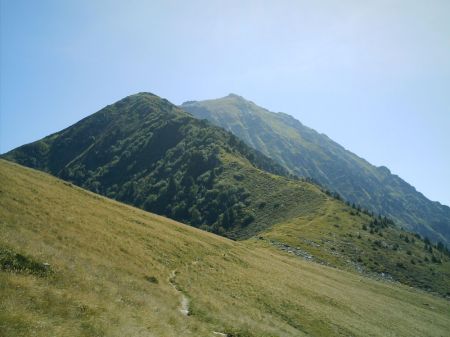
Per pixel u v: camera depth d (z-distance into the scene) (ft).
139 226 182.19
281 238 426.92
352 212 586.45
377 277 380.99
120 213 197.16
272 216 620.90
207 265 165.89
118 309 79.77
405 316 221.66
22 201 127.44
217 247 216.54
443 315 274.16
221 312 113.39
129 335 70.44
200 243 202.39
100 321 70.64
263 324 117.50
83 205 172.35
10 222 103.24
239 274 170.50
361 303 210.79
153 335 75.00
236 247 244.63
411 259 457.68
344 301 197.06
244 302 136.36
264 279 179.32
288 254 368.89
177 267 146.61
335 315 162.91
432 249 530.27
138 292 98.12
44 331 59.52
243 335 101.71
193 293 121.39
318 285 217.15
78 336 62.69
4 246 81.56
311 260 372.99
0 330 54.90
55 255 91.91
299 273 238.89
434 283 407.23
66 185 219.00
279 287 174.09
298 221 530.68
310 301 170.71
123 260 120.88
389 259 439.22
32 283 73.00
